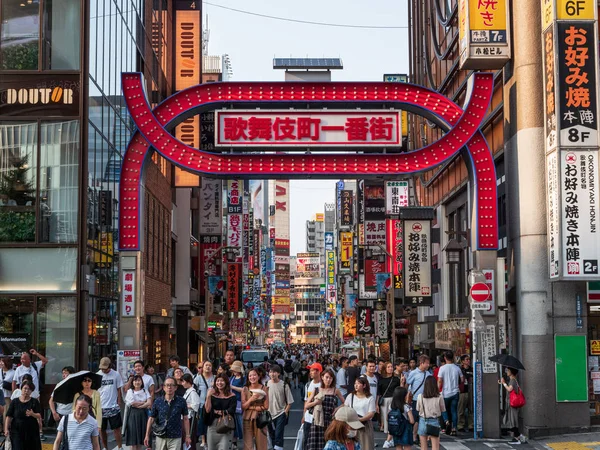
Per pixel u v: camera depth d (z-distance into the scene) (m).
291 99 24.42
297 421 29.81
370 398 15.19
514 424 21.89
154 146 23.97
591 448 19.73
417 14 51.97
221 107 24.73
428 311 47.44
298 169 24.30
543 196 23.53
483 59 24.44
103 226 29.22
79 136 26.38
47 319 25.97
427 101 24.61
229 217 71.12
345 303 83.88
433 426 16.31
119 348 23.30
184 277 51.09
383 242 53.12
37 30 26.70
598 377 24.02
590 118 21.95
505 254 28.84
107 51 29.94
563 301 23.41
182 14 46.97
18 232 26.20
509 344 25.55
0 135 26.47
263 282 151.62
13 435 15.40
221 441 15.34
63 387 15.34
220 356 73.44
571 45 22.03
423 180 49.12
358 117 24.45
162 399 14.88
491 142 31.06
